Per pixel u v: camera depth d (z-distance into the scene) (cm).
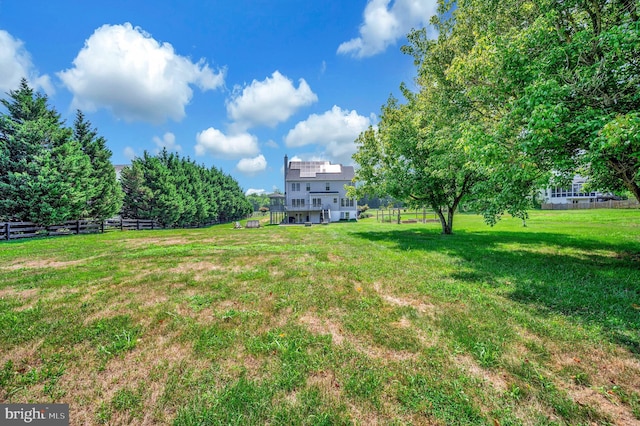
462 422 176
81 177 1622
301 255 759
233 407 190
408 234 1328
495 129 569
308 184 4031
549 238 1019
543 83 407
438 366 235
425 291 432
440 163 961
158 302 397
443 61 939
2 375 228
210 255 775
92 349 269
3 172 1391
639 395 196
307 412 185
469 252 768
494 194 758
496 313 340
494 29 622
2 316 346
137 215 2500
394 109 1330
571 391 203
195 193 3297
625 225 1402
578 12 527
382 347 268
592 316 325
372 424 176
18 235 1330
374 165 1440
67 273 572
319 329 308
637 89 393
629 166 467
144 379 222
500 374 223
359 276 523
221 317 342
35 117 1559
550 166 516
